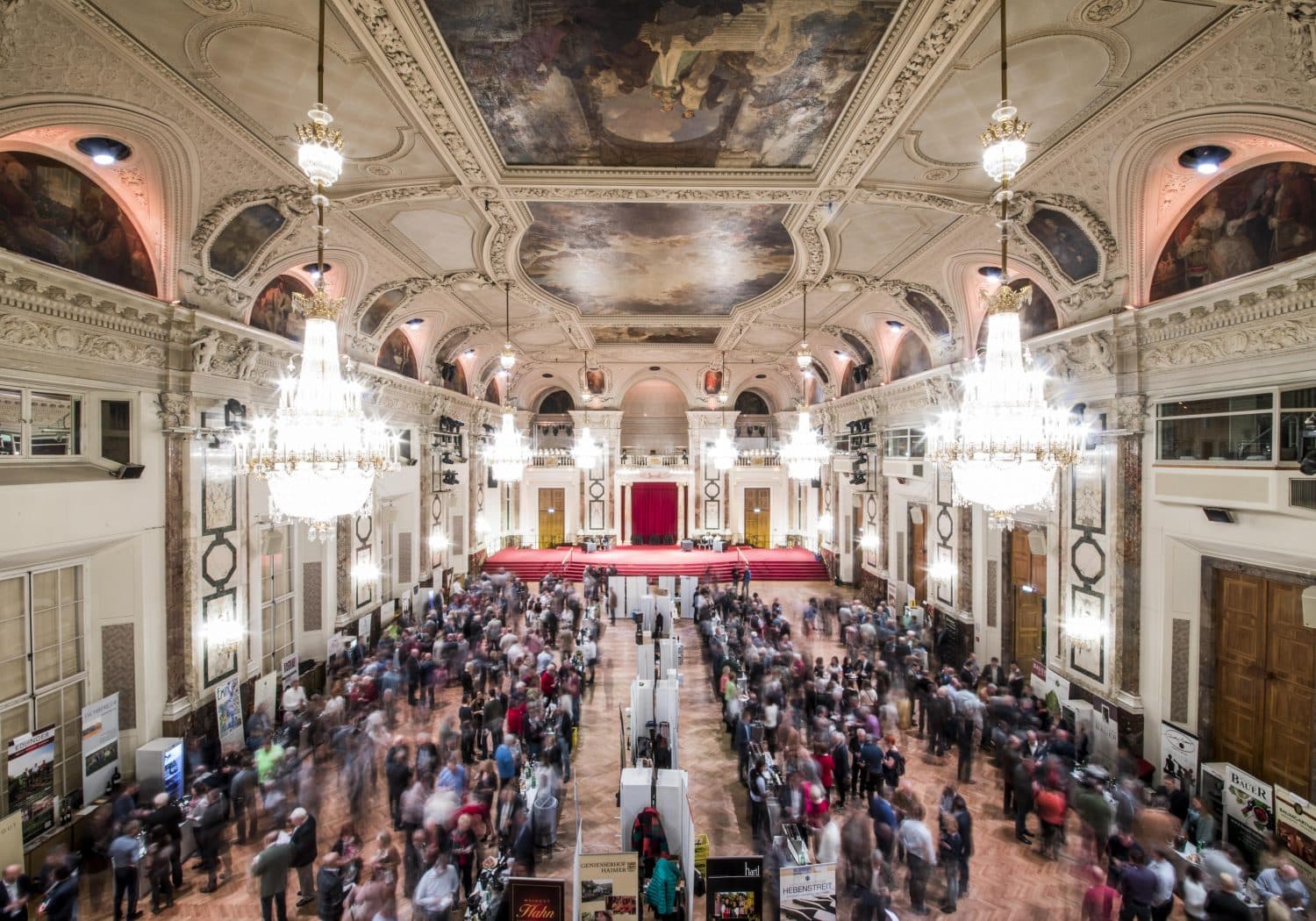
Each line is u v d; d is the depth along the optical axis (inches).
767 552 1009.5
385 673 440.8
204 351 341.1
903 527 673.6
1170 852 253.8
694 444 1072.8
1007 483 195.2
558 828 323.3
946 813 266.1
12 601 271.0
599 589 779.4
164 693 333.4
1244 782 282.4
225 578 373.1
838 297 575.2
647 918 246.1
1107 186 308.8
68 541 282.0
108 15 206.2
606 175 336.8
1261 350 279.4
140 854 259.3
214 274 342.6
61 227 269.3
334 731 366.9
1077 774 310.3
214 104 257.8
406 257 450.3
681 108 277.6
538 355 912.3
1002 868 283.7
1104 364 356.8
